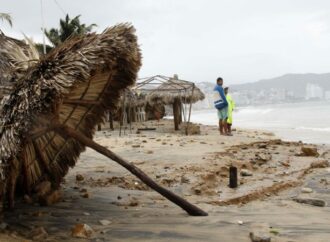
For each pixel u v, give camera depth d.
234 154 10.49
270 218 5.39
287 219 5.35
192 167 8.42
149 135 16.77
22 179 5.99
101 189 6.94
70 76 4.33
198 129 17.94
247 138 14.66
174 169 8.30
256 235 4.43
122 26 5.14
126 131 19.50
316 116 45.31
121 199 6.33
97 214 5.53
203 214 5.45
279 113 59.50
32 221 5.15
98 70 5.04
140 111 28.19
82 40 4.71
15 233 4.64
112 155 5.25
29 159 5.88
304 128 26.30
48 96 4.33
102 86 5.95
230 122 16.52
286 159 9.88
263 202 6.41
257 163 9.31
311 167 9.08
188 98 18.78
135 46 5.42
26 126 4.32
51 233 4.73
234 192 6.77
